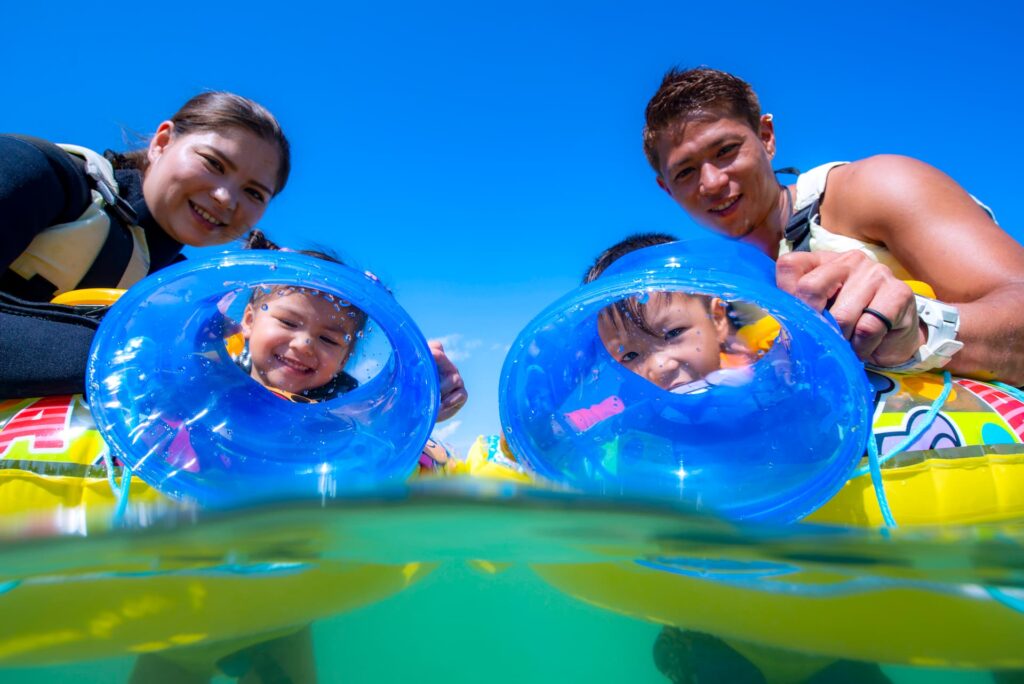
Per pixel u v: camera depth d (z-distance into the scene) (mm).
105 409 557
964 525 513
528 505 440
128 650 468
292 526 439
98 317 687
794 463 534
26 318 670
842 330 547
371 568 474
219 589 465
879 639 469
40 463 587
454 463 791
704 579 477
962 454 580
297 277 529
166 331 600
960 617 460
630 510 450
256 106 980
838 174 839
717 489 539
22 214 736
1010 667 477
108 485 589
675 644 490
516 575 482
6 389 640
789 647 480
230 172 933
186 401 599
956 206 739
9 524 486
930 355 610
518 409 563
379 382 616
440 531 459
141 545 438
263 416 618
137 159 971
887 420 595
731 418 582
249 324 632
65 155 812
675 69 947
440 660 472
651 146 949
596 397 607
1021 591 451
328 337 630
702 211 909
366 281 542
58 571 448
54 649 461
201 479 557
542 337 569
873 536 449
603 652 478
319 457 585
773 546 456
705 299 599
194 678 491
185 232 946
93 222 823
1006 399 630
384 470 542
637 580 485
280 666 495
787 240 857
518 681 457
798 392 560
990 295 665
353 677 466
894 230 761
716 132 865
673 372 607
